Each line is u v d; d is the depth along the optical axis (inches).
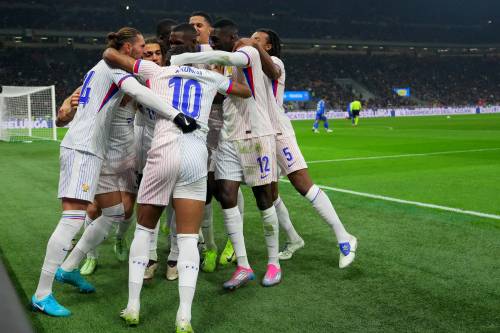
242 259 142.5
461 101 2057.1
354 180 331.0
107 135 128.5
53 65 1612.9
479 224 206.4
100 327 115.7
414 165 401.4
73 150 122.3
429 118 1434.5
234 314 122.0
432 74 2236.7
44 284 122.7
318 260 165.3
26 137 788.0
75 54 1708.9
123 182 155.7
